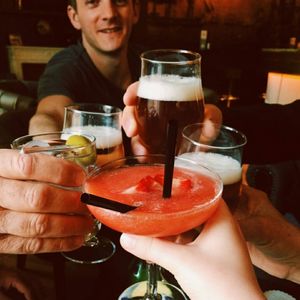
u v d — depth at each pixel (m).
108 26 0.84
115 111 0.49
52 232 0.27
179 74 0.36
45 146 0.32
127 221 0.23
